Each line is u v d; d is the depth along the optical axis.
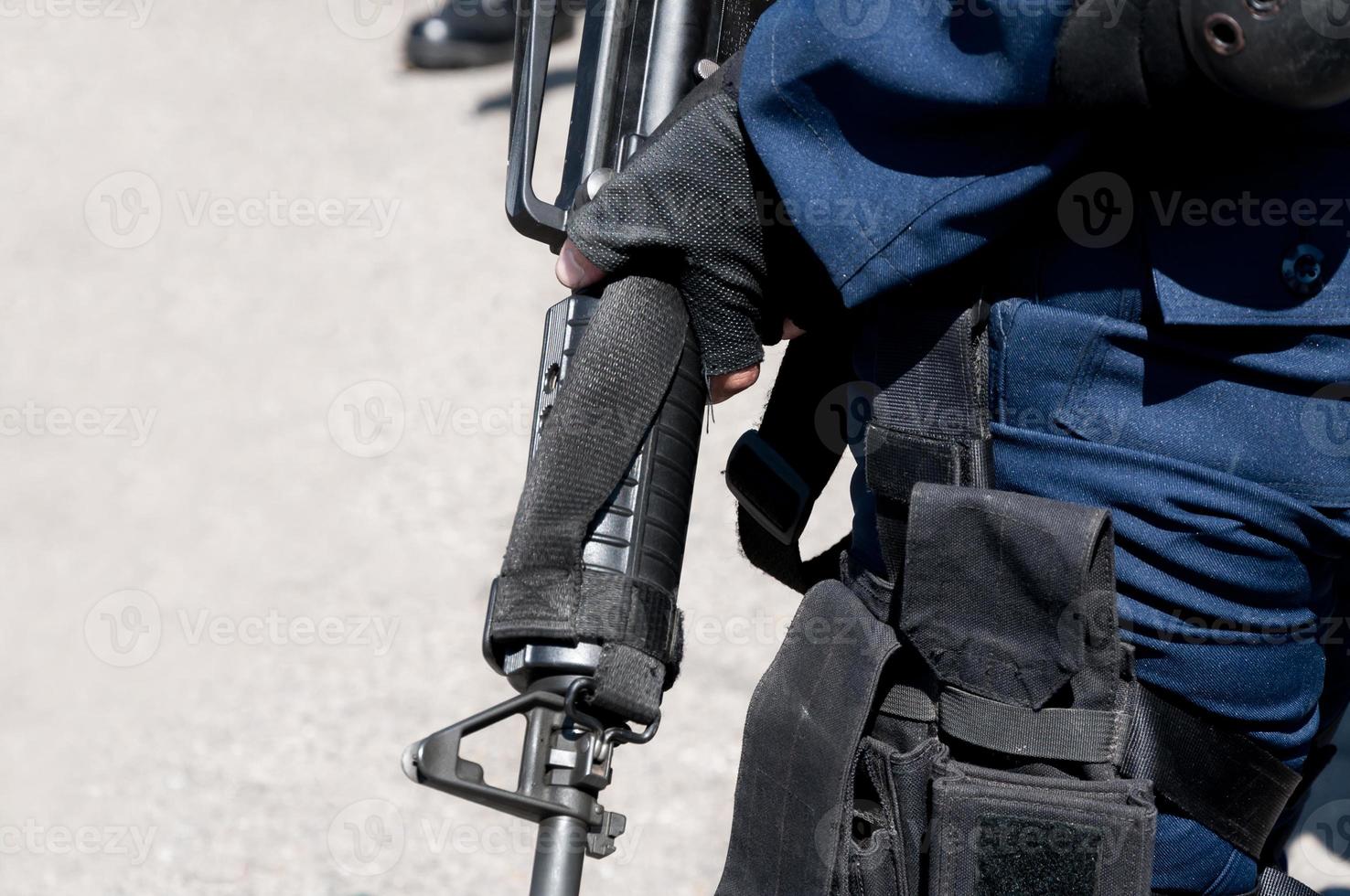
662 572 3.87
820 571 4.73
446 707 8.52
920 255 3.57
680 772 7.80
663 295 3.91
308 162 16.08
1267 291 3.42
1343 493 3.55
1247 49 3.10
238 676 9.00
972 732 3.64
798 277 3.99
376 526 10.32
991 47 3.42
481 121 16.34
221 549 10.30
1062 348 3.54
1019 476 3.63
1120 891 3.46
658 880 7.13
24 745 8.58
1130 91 3.28
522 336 12.36
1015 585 3.52
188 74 18.86
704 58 4.34
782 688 4.02
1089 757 3.55
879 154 3.61
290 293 13.62
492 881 7.27
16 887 7.40
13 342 13.41
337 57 18.66
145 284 14.12
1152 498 3.51
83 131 17.50
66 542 10.54
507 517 10.23
